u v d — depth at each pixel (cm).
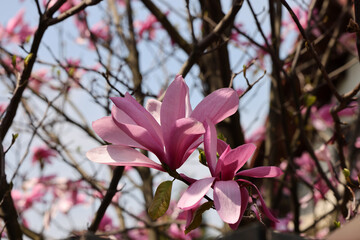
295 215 374
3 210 242
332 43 387
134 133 133
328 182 291
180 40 378
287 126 346
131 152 136
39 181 475
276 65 304
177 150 134
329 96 440
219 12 317
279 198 396
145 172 417
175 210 466
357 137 314
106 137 136
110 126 138
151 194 415
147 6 371
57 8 237
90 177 356
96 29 459
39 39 237
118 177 274
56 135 374
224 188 122
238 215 117
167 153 134
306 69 434
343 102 221
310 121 419
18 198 479
